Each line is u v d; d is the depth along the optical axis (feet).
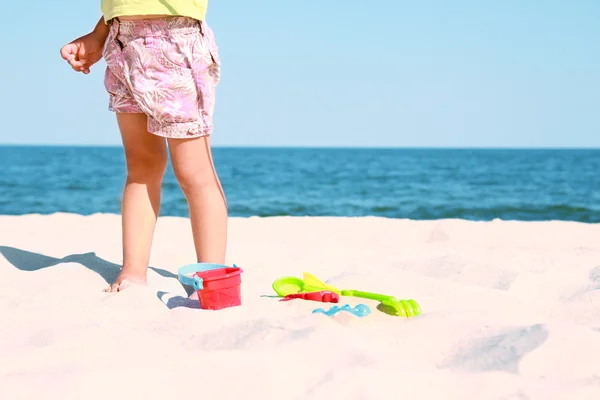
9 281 8.96
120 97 8.61
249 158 212.43
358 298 8.12
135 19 8.23
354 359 5.65
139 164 8.94
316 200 61.16
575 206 52.70
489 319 7.17
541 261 10.86
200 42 8.42
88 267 9.77
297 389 5.02
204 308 7.73
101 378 5.07
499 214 47.67
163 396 4.92
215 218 8.81
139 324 6.97
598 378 5.44
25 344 6.20
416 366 5.66
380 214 49.26
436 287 8.95
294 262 11.14
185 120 8.38
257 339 6.13
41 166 133.08
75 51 8.87
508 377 5.23
